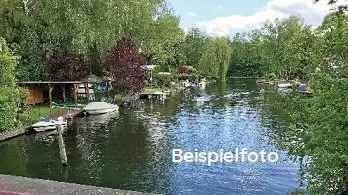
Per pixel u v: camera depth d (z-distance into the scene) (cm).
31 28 4388
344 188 830
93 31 4241
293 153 903
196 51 10438
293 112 932
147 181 1869
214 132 3044
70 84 4331
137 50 5172
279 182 1811
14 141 2675
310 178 860
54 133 2931
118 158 2275
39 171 2038
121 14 4547
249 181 1838
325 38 860
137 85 4997
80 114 3834
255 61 11375
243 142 2659
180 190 1752
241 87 7469
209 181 1855
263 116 3816
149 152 2408
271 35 9756
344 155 720
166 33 6319
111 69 4872
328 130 760
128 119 3675
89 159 2248
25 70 4169
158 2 6191
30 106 3759
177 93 6231
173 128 3231
